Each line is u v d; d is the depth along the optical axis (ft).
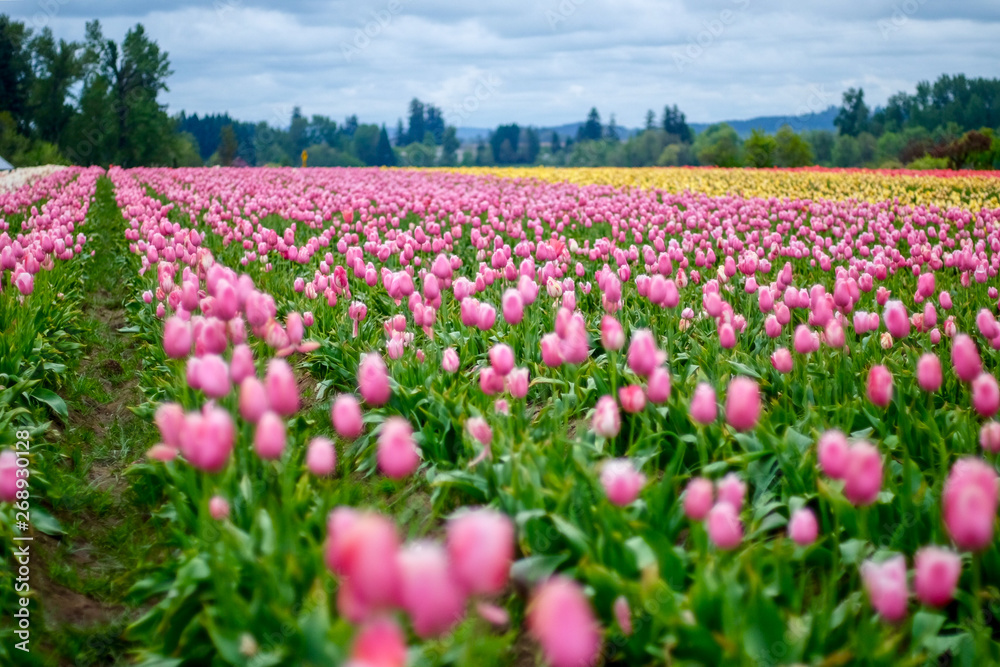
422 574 6.53
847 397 17.22
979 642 10.02
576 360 15.31
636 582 11.30
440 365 20.54
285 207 57.52
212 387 12.03
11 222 52.06
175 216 60.18
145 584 12.89
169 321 13.33
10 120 239.09
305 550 11.54
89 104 260.62
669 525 13.28
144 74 274.98
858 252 42.93
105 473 19.45
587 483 13.37
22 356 21.99
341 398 10.78
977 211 68.39
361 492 16.38
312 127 533.14
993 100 481.05
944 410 17.08
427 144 486.38
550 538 12.75
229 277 17.24
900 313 15.89
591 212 51.31
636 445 14.57
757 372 19.92
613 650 11.24
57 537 16.14
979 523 8.16
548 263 24.61
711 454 16.01
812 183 112.27
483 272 24.40
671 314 23.41
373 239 34.17
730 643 9.36
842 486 13.66
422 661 10.12
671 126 497.87
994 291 25.85
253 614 10.61
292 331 15.35
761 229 50.85
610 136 602.85
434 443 17.19
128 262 44.42
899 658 10.67
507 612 12.45
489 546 6.68
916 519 12.89
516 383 15.16
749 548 11.45
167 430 11.05
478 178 121.29
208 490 12.10
